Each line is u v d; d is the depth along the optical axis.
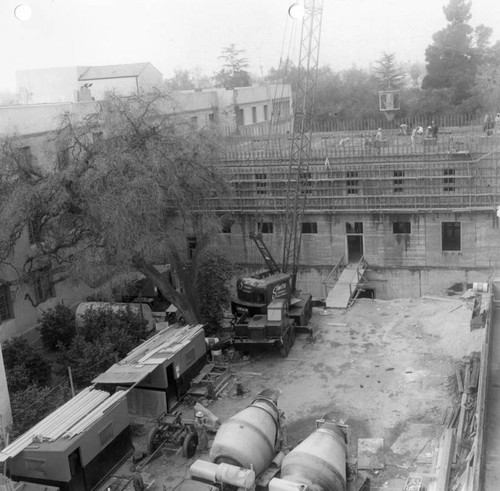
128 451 24.36
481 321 29.28
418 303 40.72
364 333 36.47
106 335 32.41
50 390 28.92
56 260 36.94
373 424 26.64
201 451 24.84
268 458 21.83
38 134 39.06
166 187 32.69
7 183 32.03
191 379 29.53
